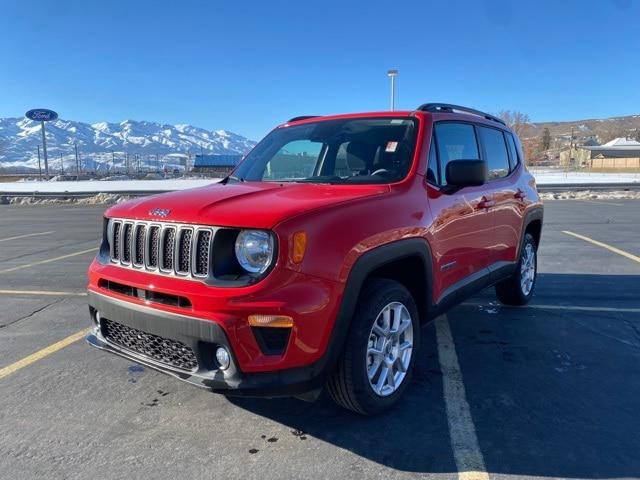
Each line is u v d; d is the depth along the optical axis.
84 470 2.78
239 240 2.75
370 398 3.14
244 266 2.74
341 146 4.02
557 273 7.34
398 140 3.85
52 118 70.19
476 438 3.04
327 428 3.18
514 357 4.27
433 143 3.88
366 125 4.15
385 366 3.27
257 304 2.63
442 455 2.88
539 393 3.61
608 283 6.73
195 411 3.42
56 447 3.01
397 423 3.22
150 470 2.77
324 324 2.79
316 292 2.76
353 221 2.98
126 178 71.44
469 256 4.16
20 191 31.25
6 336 4.97
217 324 2.67
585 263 8.02
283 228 2.69
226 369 2.77
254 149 4.71
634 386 3.71
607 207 17.48
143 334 3.08
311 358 2.78
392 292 3.24
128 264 3.18
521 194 5.23
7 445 3.03
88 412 3.42
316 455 2.89
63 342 4.78
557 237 10.75
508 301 5.64
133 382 3.88
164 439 3.08
